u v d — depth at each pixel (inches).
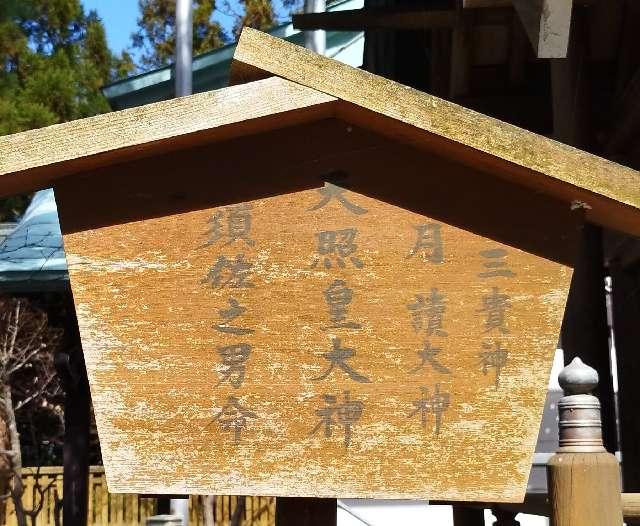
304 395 72.8
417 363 72.6
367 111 71.7
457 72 191.9
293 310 74.0
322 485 71.4
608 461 72.6
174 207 76.0
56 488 365.7
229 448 72.5
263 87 72.5
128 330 74.5
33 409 406.6
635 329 229.1
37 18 643.5
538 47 104.7
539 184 72.7
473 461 71.0
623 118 164.2
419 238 74.4
